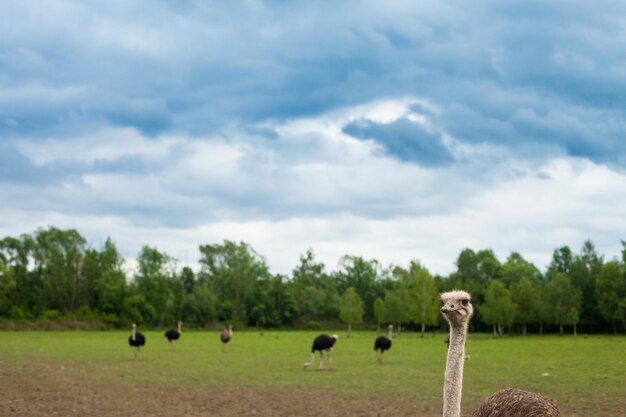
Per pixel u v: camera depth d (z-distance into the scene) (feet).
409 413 65.67
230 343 236.02
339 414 65.51
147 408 69.77
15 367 118.52
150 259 428.56
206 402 74.54
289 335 336.90
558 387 85.05
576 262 381.60
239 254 483.51
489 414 27.35
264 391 84.89
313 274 556.51
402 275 436.35
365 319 488.02
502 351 178.91
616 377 98.32
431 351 180.14
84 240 430.61
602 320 370.73
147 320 422.82
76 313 404.57
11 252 408.05
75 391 84.07
